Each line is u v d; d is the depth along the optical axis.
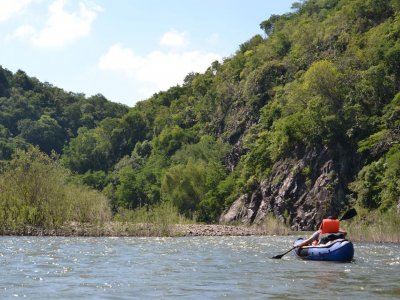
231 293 13.78
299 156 67.25
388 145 59.38
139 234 38.25
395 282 15.92
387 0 83.88
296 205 63.59
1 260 20.83
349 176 61.50
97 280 15.86
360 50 74.75
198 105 121.81
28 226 36.84
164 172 97.88
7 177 38.84
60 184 39.91
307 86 68.19
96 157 136.38
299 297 13.28
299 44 95.25
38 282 15.34
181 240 34.78
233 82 111.69
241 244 32.00
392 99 65.06
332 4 122.81
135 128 136.38
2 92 182.38
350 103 65.12
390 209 51.09
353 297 13.34
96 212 40.50
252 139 87.25
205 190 83.88
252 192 72.69
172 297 13.17
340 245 21.88
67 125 179.25
